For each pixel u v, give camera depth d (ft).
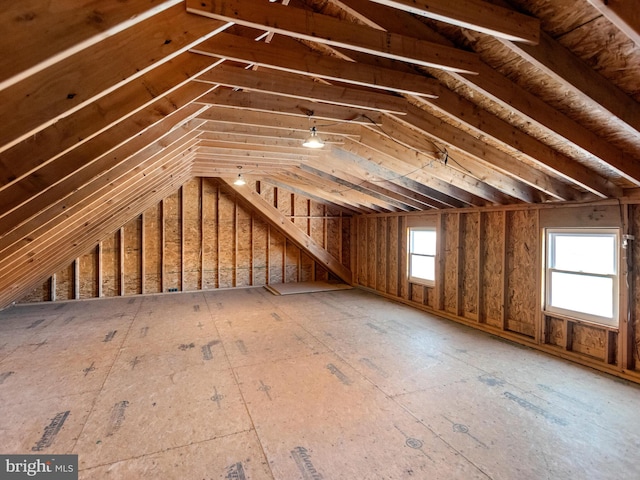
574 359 12.54
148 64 4.24
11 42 2.64
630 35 4.48
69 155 5.95
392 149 12.55
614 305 11.68
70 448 7.27
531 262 14.64
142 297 23.08
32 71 2.76
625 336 11.24
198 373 11.12
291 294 24.38
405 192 18.71
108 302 21.58
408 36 6.03
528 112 7.32
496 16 5.08
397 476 6.49
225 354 12.84
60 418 8.44
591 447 7.42
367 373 11.23
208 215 25.62
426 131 9.68
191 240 25.18
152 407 8.99
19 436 7.68
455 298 18.57
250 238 27.04
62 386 10.16
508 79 7.07
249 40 6.14
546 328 13.87
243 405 9.11
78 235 14.73
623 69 6.13
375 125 10.46
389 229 24.39
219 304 21.26
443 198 18.15
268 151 13.73
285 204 27.30
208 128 11.09
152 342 14.17
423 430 8.02
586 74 6.21
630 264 11.27
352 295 24.44
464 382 10.64
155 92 5.63
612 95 6.51
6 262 9.81
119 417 8.50
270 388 10.09
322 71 6.66
